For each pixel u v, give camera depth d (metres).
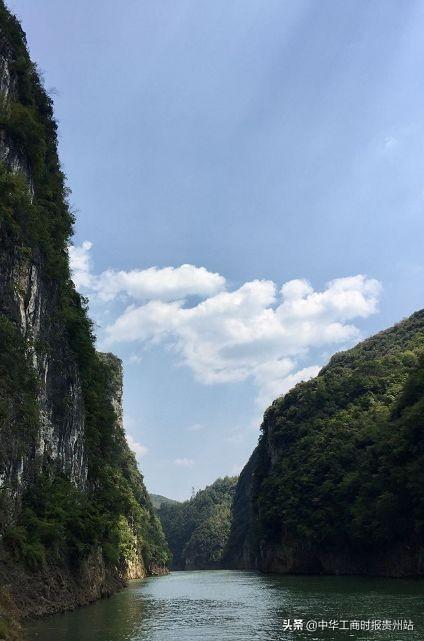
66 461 45.72
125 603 40.28
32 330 38.97
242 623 27.67
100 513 48.75
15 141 41.16
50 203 47.84
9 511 31.59
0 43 43.31
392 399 85.44
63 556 37.00
